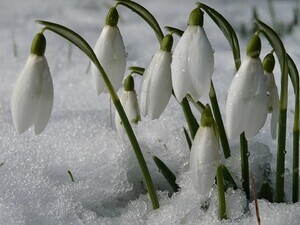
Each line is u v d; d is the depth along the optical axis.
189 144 0.43
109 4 0.89
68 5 0.88
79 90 0.57
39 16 0.83
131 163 0.44
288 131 0.49
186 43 0.36
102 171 0.44
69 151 0.45
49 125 0.49
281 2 0.90
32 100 0.36
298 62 0.61
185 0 0.93
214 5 0.90
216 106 0.41
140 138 0.47
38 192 0.42
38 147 0.46
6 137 0.47
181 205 0.41
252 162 0.43
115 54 0.38
